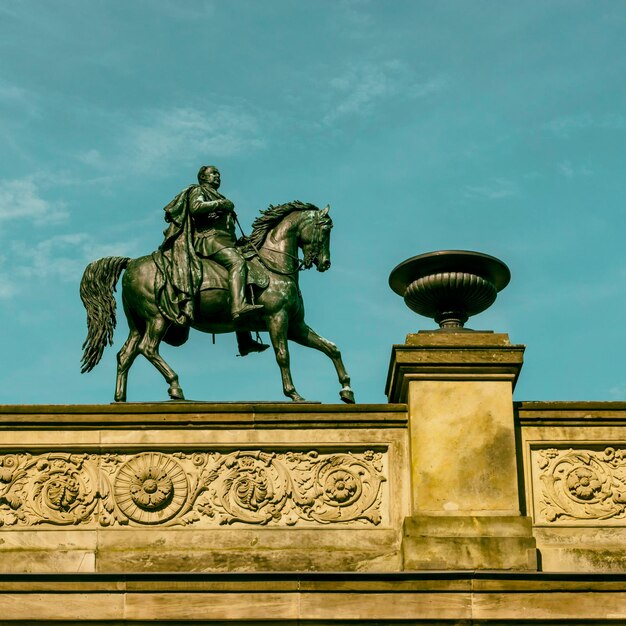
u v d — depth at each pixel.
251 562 27.22
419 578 26.02
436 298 29.14
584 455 27.98
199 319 30.39
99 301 30.73
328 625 26.00
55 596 26.03
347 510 27.62
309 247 31.09
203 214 30.83
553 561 27.11
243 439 27.98
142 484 27.69
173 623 26.00
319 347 30.80
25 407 28.06
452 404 27.78
